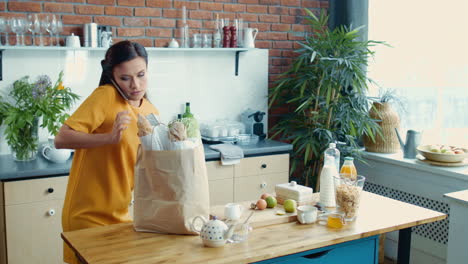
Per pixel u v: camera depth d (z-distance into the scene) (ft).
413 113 14.74
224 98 15.29
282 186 8.35
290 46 16.44
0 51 12.03
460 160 12.60
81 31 13.20
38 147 12.66
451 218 9.82
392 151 14.57
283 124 16.07
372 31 15.57
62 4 12.96
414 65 14.49
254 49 14.76
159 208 6.76
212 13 15.06
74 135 6.85
